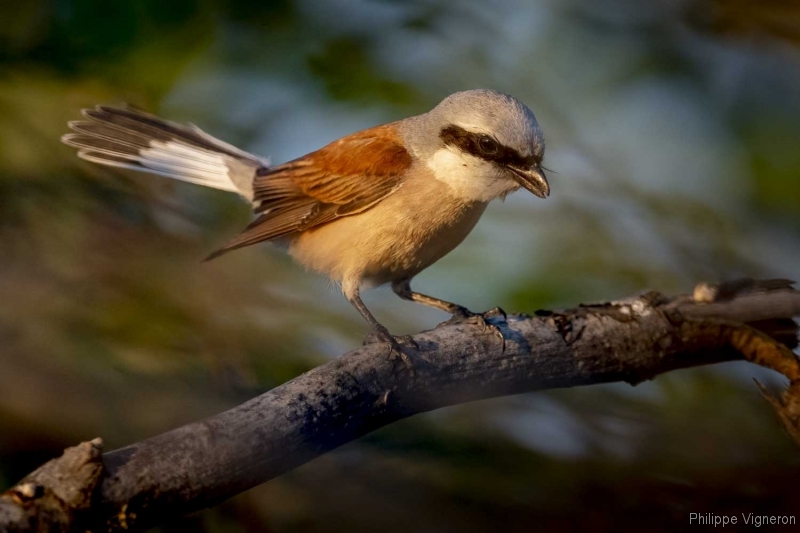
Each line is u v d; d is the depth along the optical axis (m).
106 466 5.53
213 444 5.91
